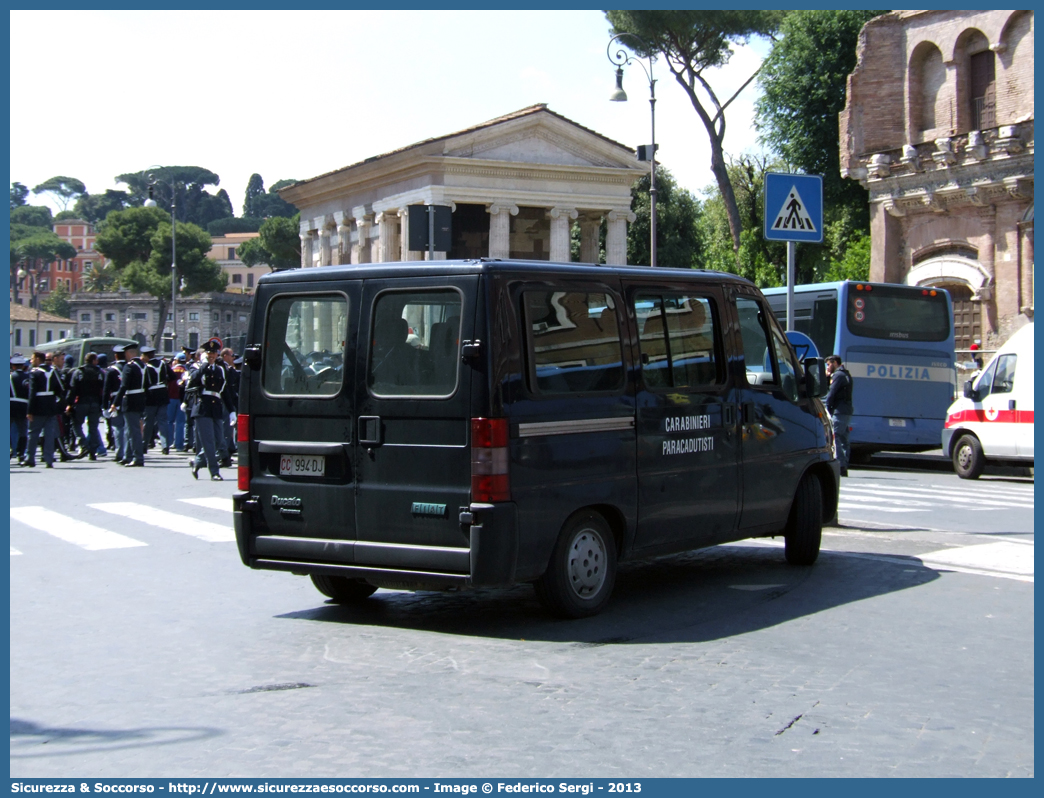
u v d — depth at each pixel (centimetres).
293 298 789
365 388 747
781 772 464
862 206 4469
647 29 4762
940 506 1450
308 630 743
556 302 747
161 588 895
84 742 514
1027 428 1833
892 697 571
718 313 886
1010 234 3030
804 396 971
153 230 10781
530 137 5369
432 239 1423
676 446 827
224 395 1873
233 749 499
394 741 505
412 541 727
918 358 2186
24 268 14500
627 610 790
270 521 790
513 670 630
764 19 4669
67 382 2461
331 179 5881
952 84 3241
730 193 4806
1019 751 490
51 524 1271
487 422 698
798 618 757
